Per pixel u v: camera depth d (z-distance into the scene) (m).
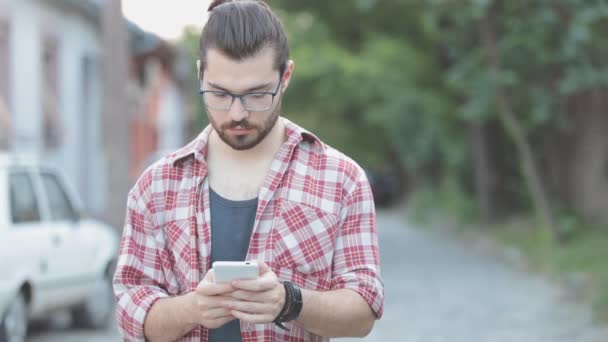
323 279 2.54
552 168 17.56
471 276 13.40
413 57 22.73
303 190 2.55
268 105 2.43
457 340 8.25
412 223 28.19
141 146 25.59
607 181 16.09
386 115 23.09
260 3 2.47
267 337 2.52
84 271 8.33
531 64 14.22
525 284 12.13
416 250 18.34
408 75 22.72
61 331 8.65
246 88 2.39
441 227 24.38
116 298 2.58
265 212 2.53
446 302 10.70
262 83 2.40
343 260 2.56
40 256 7.42
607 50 13.41
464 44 15.23
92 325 8.72
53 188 8.23
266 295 2.31
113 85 11.99
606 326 8.55
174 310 2.45
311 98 25.58
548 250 14.19
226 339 2.55
